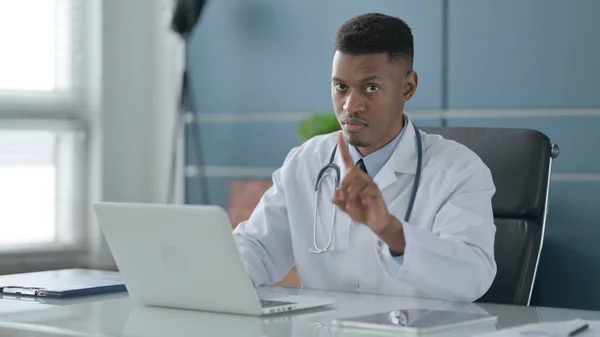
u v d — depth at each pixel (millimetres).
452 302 1866
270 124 4312
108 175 4566
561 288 3531
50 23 4414
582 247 3484
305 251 2225
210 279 1655
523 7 3592
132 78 4656
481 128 2354
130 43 4641
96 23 4516
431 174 2131
